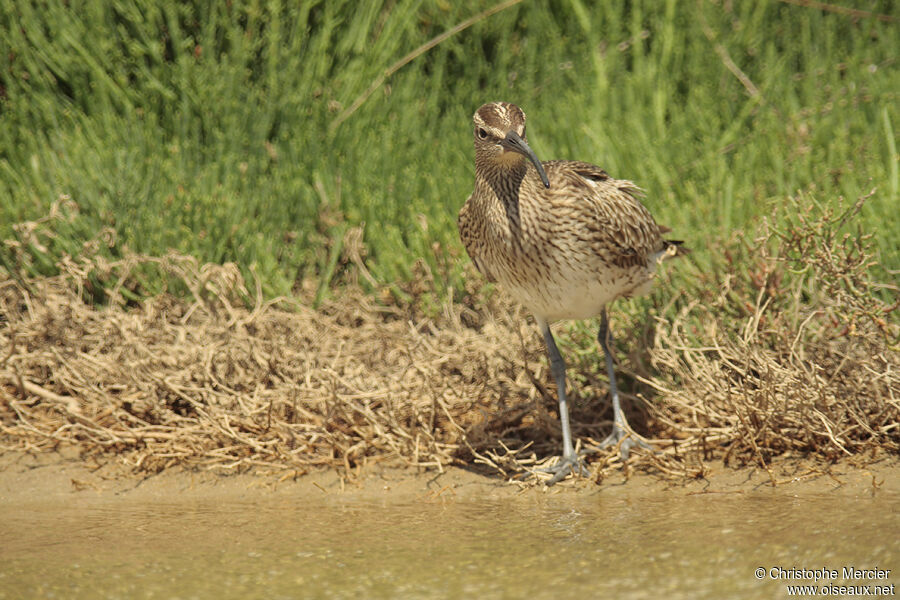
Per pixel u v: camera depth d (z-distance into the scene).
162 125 13.23
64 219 11.65
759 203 12.02
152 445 9.58
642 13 15.66
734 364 9.98
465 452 9.81
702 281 10.71
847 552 7.27
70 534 8.09
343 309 11.29
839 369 9.55
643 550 7.45
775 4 15.87
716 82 14.78
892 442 9.37
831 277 10.03
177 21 13.43
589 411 10.45
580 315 9.77
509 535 7.91
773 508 8.36
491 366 10.32
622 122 13.88
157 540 7.91
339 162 13.01
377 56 14.23
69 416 10.11
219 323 10.79
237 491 9.23
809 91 14.50
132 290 11.60
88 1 13.32
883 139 13.30
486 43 15.27
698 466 9.30
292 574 7.12
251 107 13.13
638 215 9.80
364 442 9.59
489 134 9.23
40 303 10.98
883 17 15.66
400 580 6.98
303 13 13.88
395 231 12.02
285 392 10.02
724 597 6.57
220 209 11.90
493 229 9.45
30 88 13.18
